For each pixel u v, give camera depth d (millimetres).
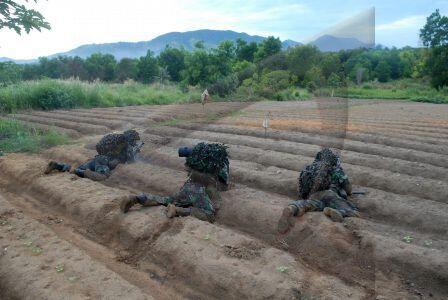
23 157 8359
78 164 7902
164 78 41375
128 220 4789
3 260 3873
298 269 3748
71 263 3791
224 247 4102
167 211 4840
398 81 51062
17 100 17172
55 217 5277
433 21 43781
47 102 18047
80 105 19938
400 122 16484
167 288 3697
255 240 4301
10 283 3523
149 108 19703
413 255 3973
